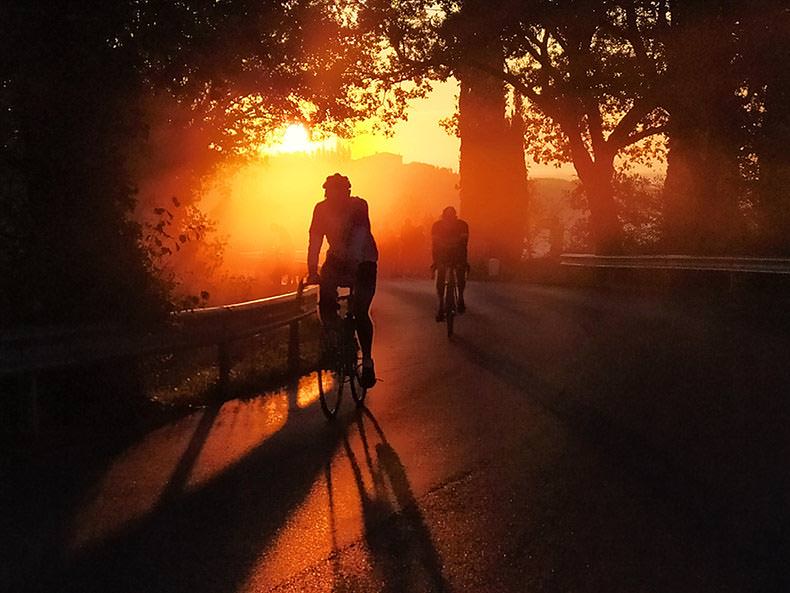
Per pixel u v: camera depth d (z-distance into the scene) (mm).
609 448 8273
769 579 5309
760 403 10094
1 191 9758
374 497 6941
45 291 9320
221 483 7348
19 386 8875
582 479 7316
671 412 9734
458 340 16375
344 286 9906
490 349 15016
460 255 16656
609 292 28625
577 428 9078
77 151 9594
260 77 12781
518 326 18484
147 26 10031
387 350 15336
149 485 7281
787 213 28594
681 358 13469
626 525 6227
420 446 8547
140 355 9836
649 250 33250
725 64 27812
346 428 9367
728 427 9000
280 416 10055
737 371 12195
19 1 9055
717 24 26625
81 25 9258
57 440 8773
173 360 12258
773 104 28078
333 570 5488
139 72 10141
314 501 6852
